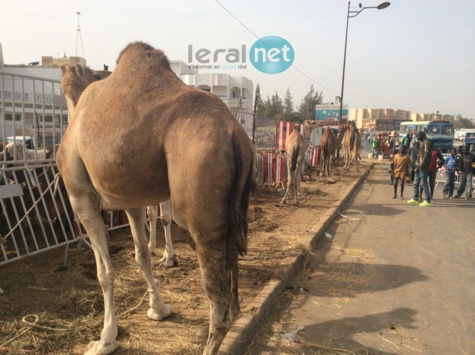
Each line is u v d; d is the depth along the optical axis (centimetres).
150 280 415
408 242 800
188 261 605
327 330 440
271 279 541
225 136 279
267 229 805
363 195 1409
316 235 777
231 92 4475
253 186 300
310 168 1825
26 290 474
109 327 360
